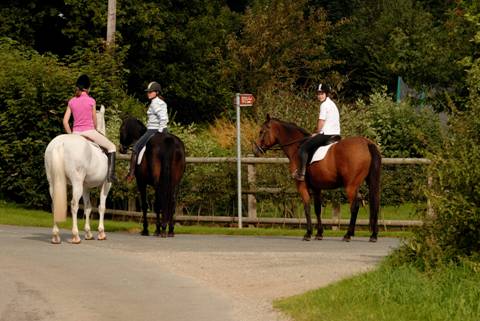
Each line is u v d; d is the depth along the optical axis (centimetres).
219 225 2498
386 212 2538
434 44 3036
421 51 3056
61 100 2669
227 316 1182
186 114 4294
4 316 1165
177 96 4225
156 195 2148
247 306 1250
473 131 1452
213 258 1705
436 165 1438
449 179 1408
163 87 4138
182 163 2116
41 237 2011
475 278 1288
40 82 2669
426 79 3088
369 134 2942
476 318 1118
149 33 3906
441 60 3031
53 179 1839
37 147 2652
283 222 2470
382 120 3034
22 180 2655
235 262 1658
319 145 2086
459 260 1378
